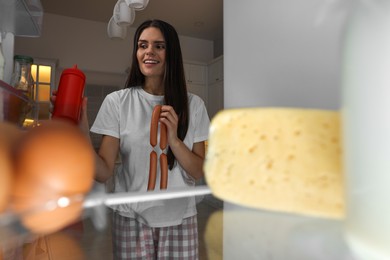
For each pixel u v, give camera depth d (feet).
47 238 0.61
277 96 1.03
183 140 2.41
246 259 0.60
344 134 0.56
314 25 0.86
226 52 1.34
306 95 0.90
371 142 0.49
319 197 0.66
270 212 0.71
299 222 0.66
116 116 2.43
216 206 0.85
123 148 2.39
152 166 1.45
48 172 0.60
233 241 0.68
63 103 0.95
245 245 0.63
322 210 0.65
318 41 0.84
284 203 0.70
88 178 0.68
